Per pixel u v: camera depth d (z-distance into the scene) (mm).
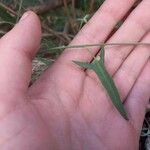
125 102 195
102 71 188
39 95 179
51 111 175
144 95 197
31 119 164
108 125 188
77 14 231
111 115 189
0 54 165
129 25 205
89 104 188
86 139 183
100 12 205
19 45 166
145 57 201
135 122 192
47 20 229
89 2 228
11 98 161
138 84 198
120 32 204
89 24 203
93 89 190
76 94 187
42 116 170
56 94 182
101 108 188
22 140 160
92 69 190
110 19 205
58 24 233
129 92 197
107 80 187
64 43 224
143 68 200
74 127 182
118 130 188
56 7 229
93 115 187
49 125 171
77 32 223
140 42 204
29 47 168
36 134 163
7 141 158
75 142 180
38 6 225
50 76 187
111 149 186
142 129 207
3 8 216
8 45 166
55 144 171
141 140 208
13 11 218
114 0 206
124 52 201
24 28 167
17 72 164
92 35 201
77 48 197
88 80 191
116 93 186
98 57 199
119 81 197
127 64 200
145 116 209
